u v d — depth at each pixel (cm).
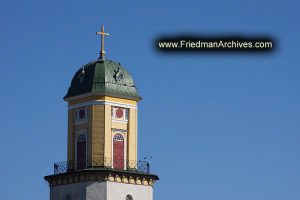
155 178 16962
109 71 16912
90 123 16650
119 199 16475
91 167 16475
